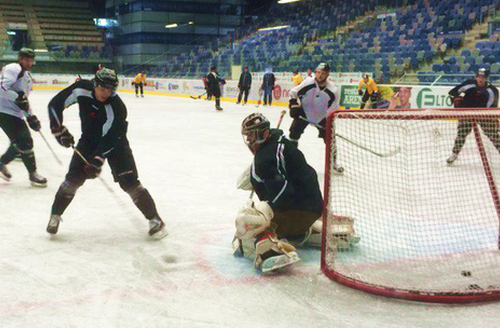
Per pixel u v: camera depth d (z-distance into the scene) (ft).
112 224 15.01
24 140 18.85
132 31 115.85
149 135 35.27
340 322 9.34
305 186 12.02
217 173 22.59
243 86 67.92
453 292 10.16
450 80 55.16
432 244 13.20
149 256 12.48
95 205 16.94
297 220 12.26
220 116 50.70
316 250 12.96
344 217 12.78
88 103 12.62
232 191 19.26
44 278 11.11
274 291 10.59
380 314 9.65
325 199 11.39
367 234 13.78
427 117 11.10
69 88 12.80
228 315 9.57
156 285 10.83
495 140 13.94
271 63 85.66
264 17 102.94
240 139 33.71
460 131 21.66
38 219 15.42
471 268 11.72
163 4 112.78
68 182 13.35
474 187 18.95
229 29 118.73
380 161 22.20
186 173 22.56
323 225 11.40
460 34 64.44
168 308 9.80
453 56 60.85
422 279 11.08
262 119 11.66
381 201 16.78
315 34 86.12
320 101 21.71
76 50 111.86
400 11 75.61
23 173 21.70
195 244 13.39
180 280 11.09
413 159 22.59
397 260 12.12
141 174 22.24
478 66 55.57
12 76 17.89
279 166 11.69
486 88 23.57
